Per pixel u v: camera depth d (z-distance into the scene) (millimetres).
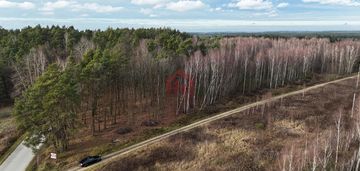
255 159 52156
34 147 51375
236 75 92250
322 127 64062
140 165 49312
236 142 57938
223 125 64750
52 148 54469
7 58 90125
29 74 82875
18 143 57812
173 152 53531
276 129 63812
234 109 76312
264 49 120250
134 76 72938
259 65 97875
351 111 72438
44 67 84688
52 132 50156
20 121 48969
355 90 91125
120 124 65312
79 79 55031
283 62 102500
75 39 106000
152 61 75000
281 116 70062
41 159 51281
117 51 69750
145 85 75812
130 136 59188
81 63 60188
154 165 49906
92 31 122562
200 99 82875
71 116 50469
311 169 45531
